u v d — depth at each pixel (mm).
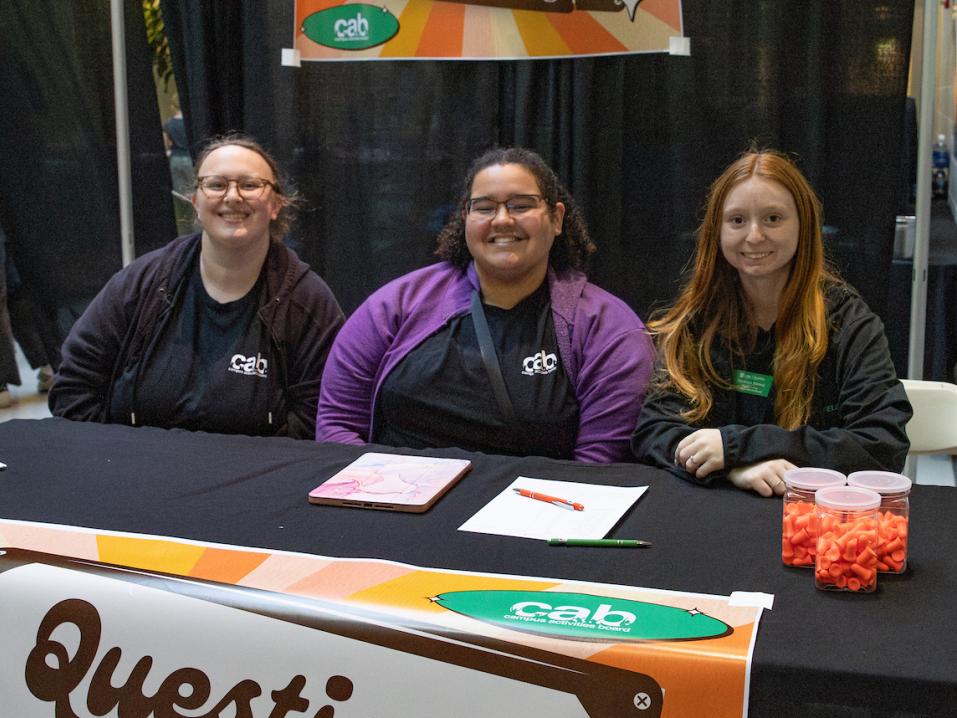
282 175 2582
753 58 2842
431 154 3100
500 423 2080
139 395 2379
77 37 3277
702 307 1923
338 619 1229
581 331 2105
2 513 1575
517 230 2066
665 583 1301
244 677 1266
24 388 4652
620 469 1827
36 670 1354
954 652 1093
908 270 2992
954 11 3197
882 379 1780
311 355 2438
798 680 1069
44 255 3412
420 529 1509
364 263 3193
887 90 2779
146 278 2418
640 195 2982
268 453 1930
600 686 1134
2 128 3336
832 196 2861
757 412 1883
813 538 1333
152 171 3338
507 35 2961
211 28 3127
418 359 2133
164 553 1402
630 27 2879
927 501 1618
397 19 3016
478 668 1177
